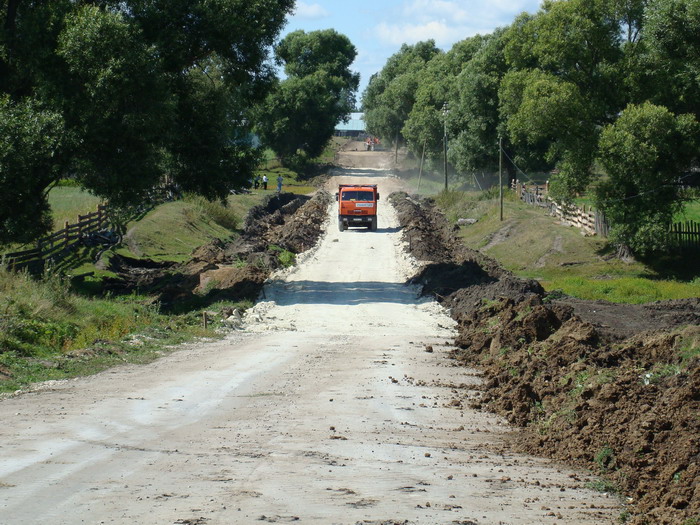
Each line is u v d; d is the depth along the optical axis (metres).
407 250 57.16
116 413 14.89
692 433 11.55
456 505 9.71
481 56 89.81
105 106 35.53
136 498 9.50
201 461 11.39
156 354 23.48
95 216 53.94
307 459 11.72
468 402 17.27
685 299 33.53
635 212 48.72
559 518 9.46
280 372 20.53
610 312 31.91
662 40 47.72
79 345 23.55
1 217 36.25
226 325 31.14
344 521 8.79
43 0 37.59
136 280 44.50
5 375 18.55
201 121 44.25
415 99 134.75
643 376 15.60
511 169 92.62
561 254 55.09
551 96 50.38
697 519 9.17
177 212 64.12
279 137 135.75
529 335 23.27
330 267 51.16
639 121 47.12
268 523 8.62
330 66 166.00
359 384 18.86
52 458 11.39
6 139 33.66
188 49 41.91
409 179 129.50
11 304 25.41
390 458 12.09
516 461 12.47
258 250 55.72
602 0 50.94
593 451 12.55
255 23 42.22
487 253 60.62
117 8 39.88
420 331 30.84
